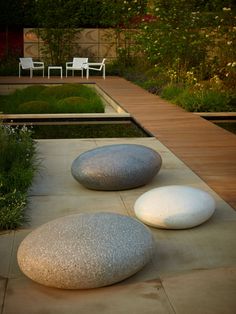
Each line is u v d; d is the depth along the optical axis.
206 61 14.67
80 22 22.45
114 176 5.59
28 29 22.19
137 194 5.64
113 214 3.96
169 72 14.95
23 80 18.92
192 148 7.83
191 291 3.49
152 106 12.37
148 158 5.77
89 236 3.62
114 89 16.08
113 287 3.57
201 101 11.73
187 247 4.20
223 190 5.68
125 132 9.97
